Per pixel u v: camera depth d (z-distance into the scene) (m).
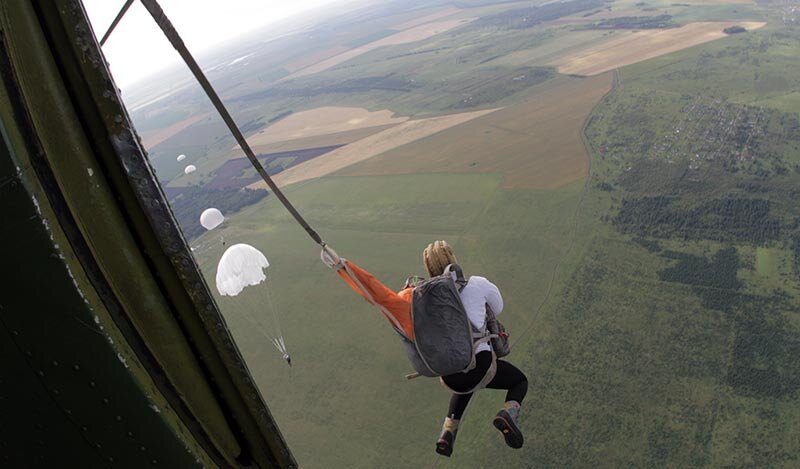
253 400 3.01
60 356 2.26
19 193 2.02
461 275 5.02
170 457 2.65
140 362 2.48
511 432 5.09
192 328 2.73
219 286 43.59
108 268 2.42
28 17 2.15
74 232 2.28
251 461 3.29
